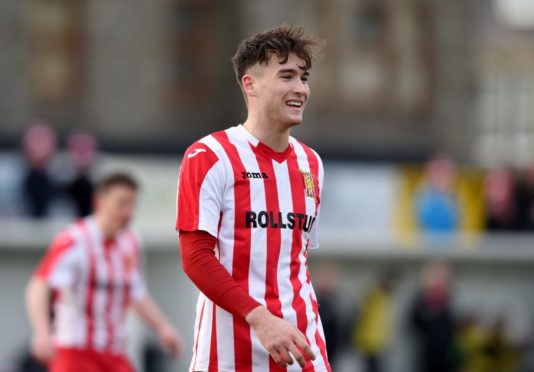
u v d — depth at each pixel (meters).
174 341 27.72
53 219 48.09
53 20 78.06
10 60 75.69
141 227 51.78
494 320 60.94
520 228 60.34
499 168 61.31
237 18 84.69
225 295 14.16
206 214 14.49
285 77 14.80
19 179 49.59
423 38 92.44
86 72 79.06
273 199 15.02
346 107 89.25
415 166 63.06
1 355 49.53
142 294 27.64
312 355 13.82
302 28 14.97
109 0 80.00
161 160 56.69
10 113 75.50
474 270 61.81
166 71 82.69
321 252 57.03
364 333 55.12
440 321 52.00
